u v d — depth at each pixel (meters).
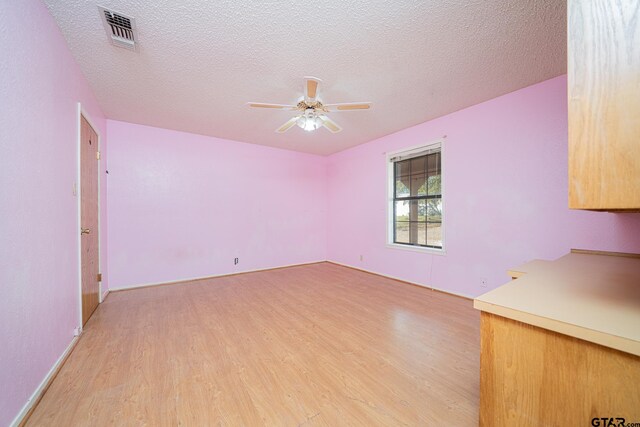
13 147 1.24
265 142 4.61
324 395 1.46
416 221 3.86
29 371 1.35
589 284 1.18
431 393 1.47
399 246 4.00
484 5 1.54
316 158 5.57
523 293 1.04
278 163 5.02
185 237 4.01
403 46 1.93
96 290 2.84
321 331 2.27
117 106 3.00
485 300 0.96
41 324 1.49
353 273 4.54
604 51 0.67
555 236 2.40
